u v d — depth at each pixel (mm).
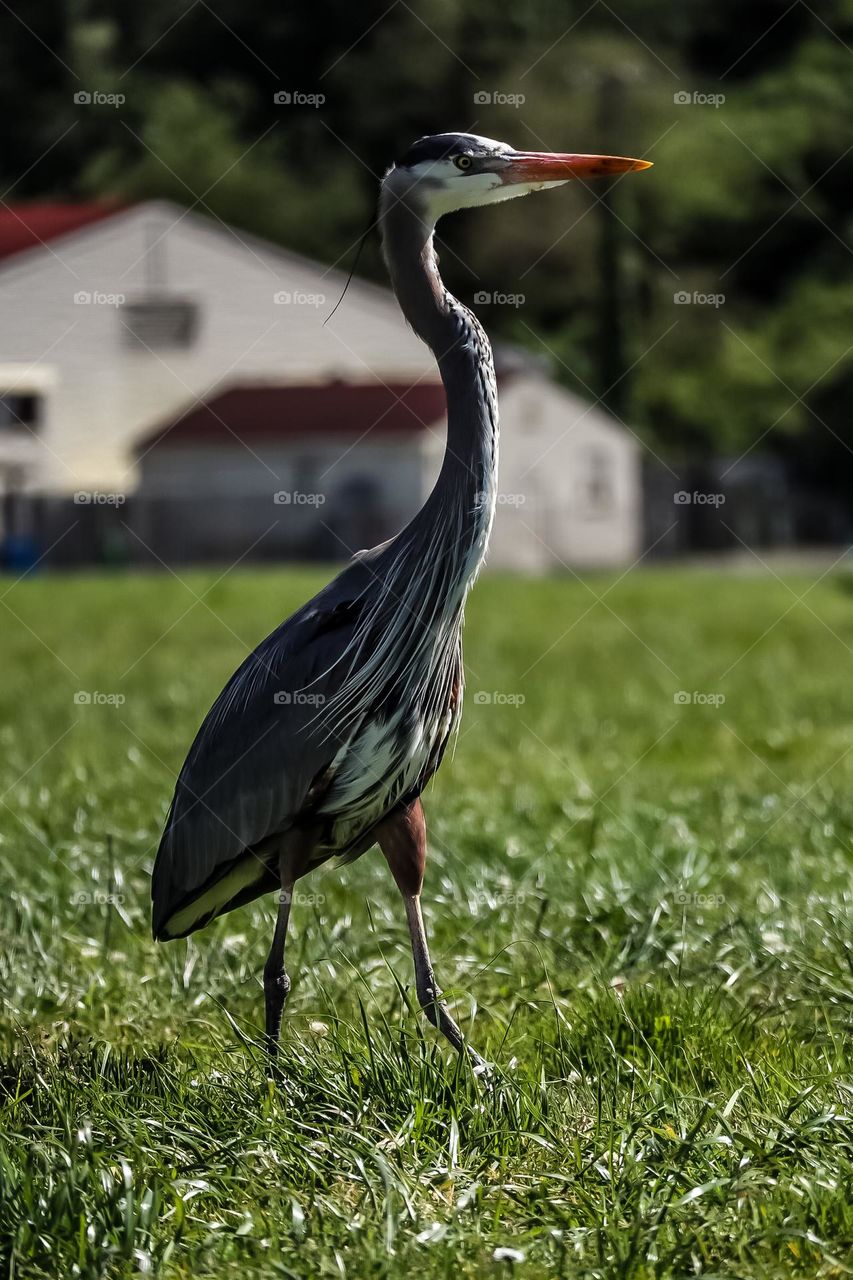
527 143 56938
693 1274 4633
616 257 55875
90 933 8180
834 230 63031
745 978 7355
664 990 6992
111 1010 7129
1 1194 4879
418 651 6586
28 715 15836
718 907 8328
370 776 6516
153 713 16062
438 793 11695
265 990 6316
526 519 50375
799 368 59125
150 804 10766
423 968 6402
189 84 57469
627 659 22141
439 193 6844
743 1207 4965
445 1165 5262
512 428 49781
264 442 47844
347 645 6496
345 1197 5180
